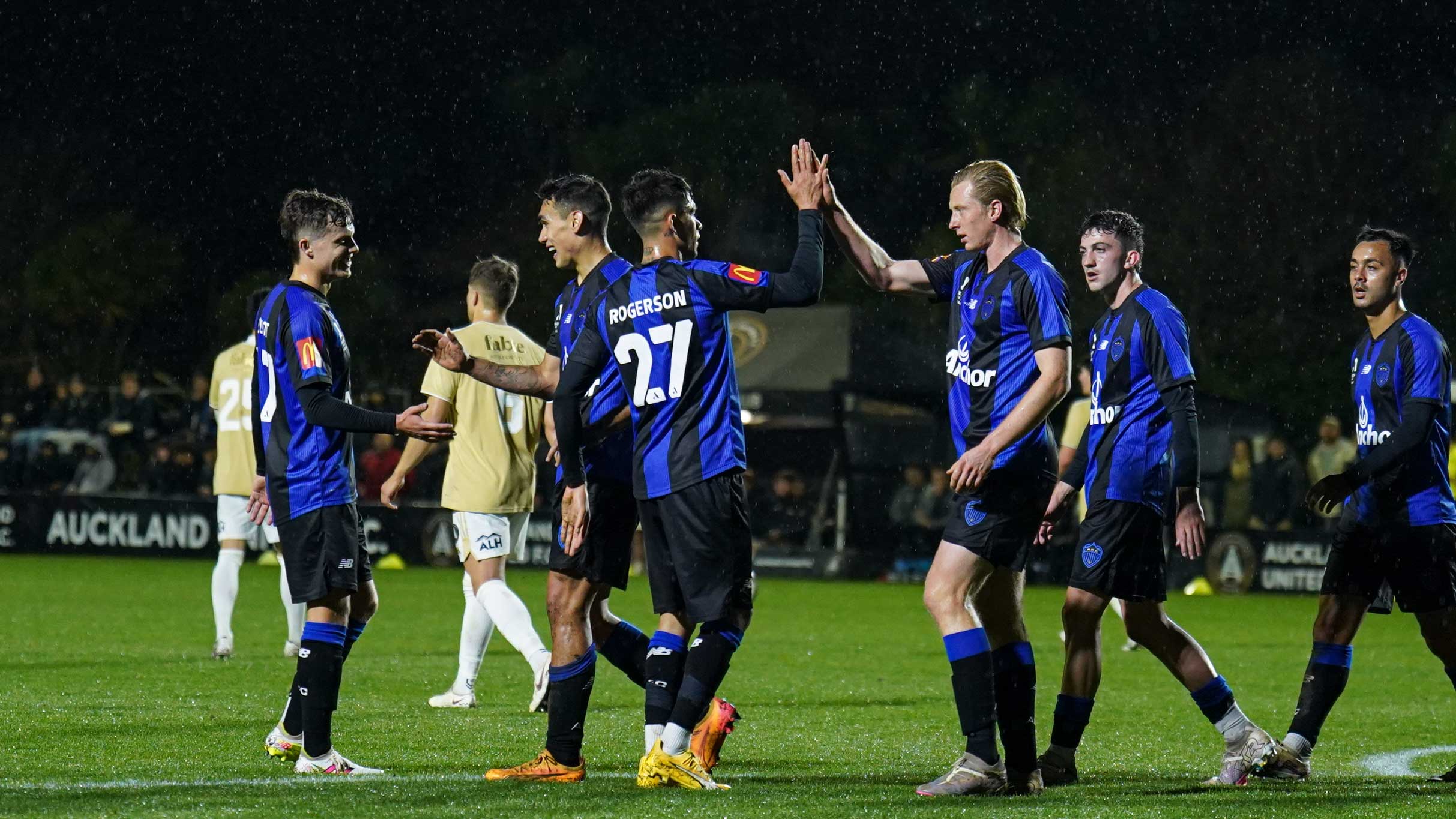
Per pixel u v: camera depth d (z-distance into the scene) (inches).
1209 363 3944.4
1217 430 2940.5
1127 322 783.7
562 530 735.1
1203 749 909.2
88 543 3043.8
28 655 1346.0
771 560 2984.7
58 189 4443.9
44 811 612.7
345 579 739.4
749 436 3132.4
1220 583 2704.2
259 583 2433.6
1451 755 906.7
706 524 713.6
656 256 733.3
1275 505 2751.0
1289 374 3887.8
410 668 1311.5
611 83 4704.7
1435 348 794.2
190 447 3216.0
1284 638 1812.3
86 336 4286.4
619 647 855.7
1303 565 2662.4
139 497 3021.7
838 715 1050.1
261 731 896.3
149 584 2289.6
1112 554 768.9
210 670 1242.0
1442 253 3978.8
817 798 669.3
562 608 742.5
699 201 4441.4
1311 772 829.8
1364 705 1179.3
